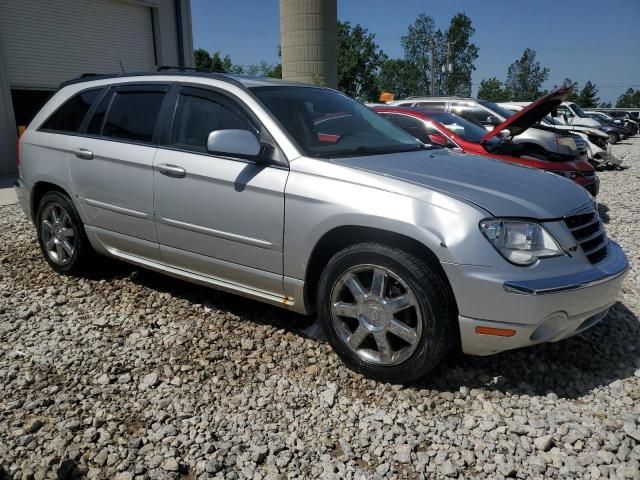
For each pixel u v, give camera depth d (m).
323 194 3.21
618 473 2.50
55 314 4.16
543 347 3.63
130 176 4.11
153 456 2.62
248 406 3.03
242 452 2.67
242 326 3.95
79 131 4.58
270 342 3.71
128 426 2.85
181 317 4.10
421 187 3.06
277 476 2.51
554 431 2.81
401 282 3.02
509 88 104.19
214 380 3.27
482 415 2.94
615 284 3.17
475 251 2.84
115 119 4.38
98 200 4.38
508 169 3.69
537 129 8.58
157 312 4.19
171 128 4.00
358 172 3.22
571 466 2.56
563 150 8.22
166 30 16.03
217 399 3.09
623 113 46.91
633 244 6.41
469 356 3.50
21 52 12.82
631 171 14.38
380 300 3.11
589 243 3.19
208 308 4.24
